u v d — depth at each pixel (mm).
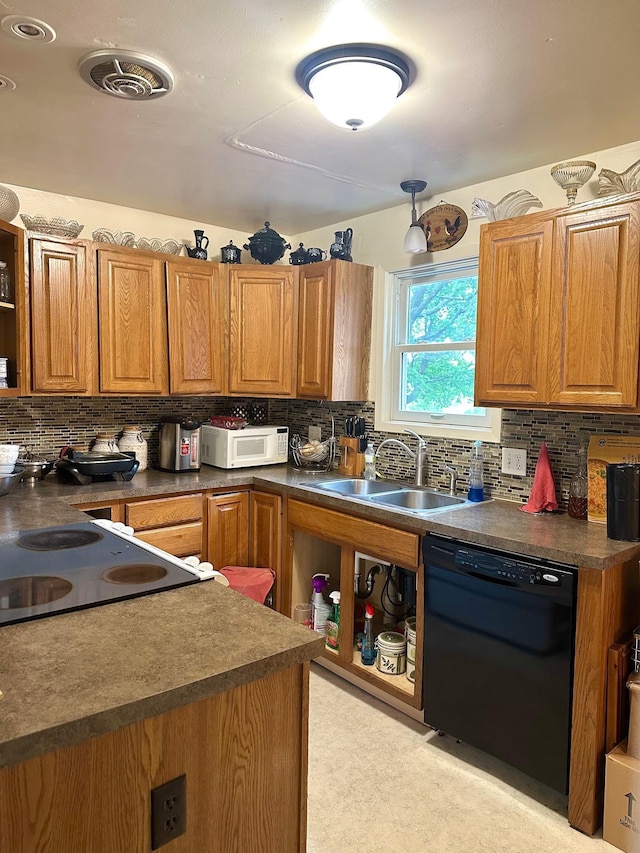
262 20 1529
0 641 1129
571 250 2141
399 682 2555
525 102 1955
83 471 2863
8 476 2555
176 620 1249
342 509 2699
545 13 1480
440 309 3096
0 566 1562
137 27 1562
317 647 1171
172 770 1022
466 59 1696
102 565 1584
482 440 2805
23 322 2656
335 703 2609
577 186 2254
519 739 2025
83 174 2752
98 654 1085
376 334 3330
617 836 1812
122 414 3453
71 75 1815
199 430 3326
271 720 1160
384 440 3287
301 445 3482
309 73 1753
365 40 1613
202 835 1073
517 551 2002
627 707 1946
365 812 1938
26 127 2205
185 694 980
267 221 3545
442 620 2260
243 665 1056
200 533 3076
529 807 1988
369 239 3365
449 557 2199
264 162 2549
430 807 1970
